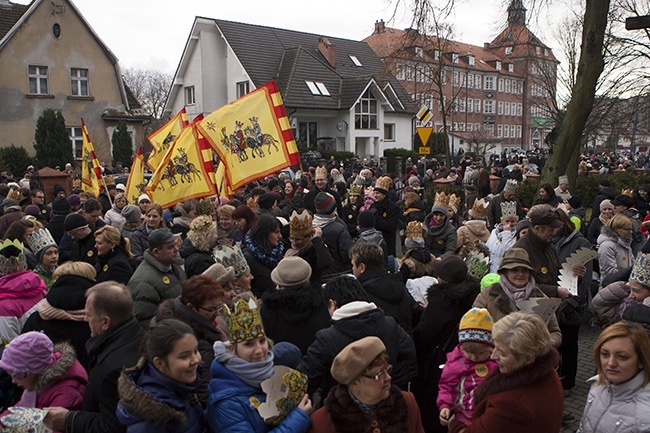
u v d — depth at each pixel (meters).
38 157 26.84
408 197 8.77
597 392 3.09
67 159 27.23
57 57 29.80
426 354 4.08
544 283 4.79
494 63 68.56
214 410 2.63
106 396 2.73
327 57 39.22
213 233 5.19
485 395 2.76
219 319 3.75
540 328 2.68
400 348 3.46
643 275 4.17
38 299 4.14
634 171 25.38
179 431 2.54
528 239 4.91
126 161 30.14
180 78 38.12
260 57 36.41
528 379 2.64
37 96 29.17
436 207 6.86
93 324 2.98
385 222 8.40
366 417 2.47
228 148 8.19
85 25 30.61
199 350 3.13
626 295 4.61
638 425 2.88
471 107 66.31
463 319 3.22
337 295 3.69
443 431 4.05
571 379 5.45
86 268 3.70
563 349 5.37
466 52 66.44
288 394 2.67
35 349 2.91
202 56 36.38
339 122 36.91
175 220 7.77
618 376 2.96
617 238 6.34
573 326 5.30
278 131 8.34
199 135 8.17
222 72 37.28
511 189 9.59
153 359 2.54
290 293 3.66
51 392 2.98
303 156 30.75
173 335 2.53
